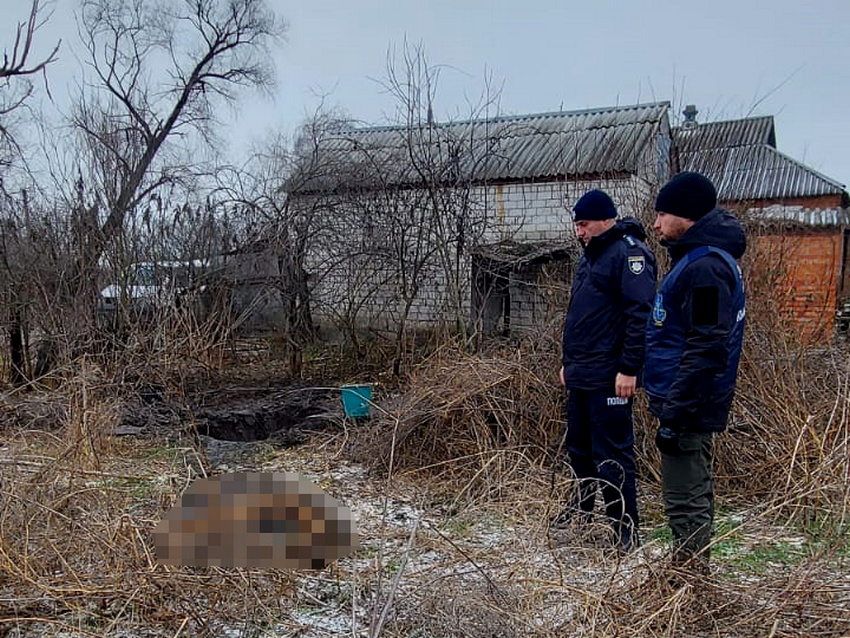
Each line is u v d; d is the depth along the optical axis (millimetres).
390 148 8633
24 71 6969
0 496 2795
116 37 11539
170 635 2236
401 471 4195
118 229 7324
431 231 7309
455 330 6793
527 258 6535
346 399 5363
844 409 3477
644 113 12047
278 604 2400
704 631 2148
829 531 2721
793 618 2160
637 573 2371
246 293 7750
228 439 5559
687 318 2449
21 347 6980
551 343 4488
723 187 9281
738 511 3461
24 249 7102
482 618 2137
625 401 3076
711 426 2443
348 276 7781
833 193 13883
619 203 6543
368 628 2205
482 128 9992
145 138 8555
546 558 2586
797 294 5574
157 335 6223
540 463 3943
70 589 2303
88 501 3045
